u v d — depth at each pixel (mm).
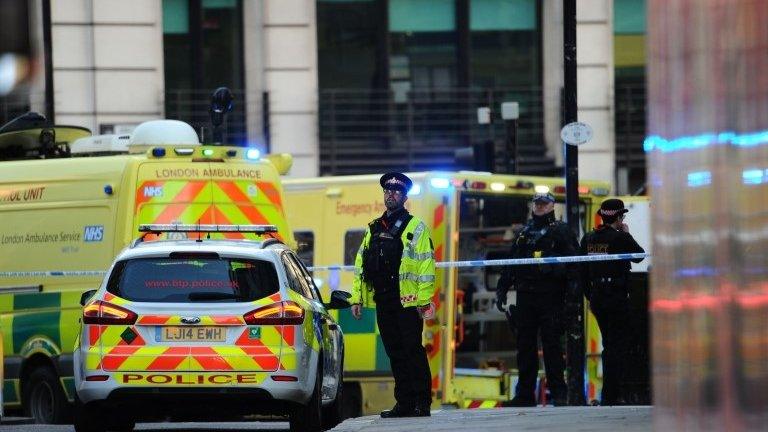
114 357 39844
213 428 51500
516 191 65375
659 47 17312
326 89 102688
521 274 53656
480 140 103938
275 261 41438
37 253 57000
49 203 56938
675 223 17281
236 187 56875
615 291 53031
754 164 16219
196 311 40125
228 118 100875
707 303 16828
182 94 100688
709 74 16562
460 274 65188
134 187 55000
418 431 37219
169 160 55875
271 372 39875
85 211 55938
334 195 65938
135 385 39688
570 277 53281
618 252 53094
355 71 103125
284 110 100938
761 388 16406
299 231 67188
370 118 102875
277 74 100875
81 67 97312
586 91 101875
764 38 16031
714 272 16688
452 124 103938
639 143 103375
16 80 13188
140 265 40938
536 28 104750
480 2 104500
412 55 104000
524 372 53906
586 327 66500
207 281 40625
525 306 53625
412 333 43688
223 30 101875
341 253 65562
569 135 59250
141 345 39969
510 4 104562
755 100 16141
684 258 17156
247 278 40812
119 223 54875
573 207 59531
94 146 62375
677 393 17469
